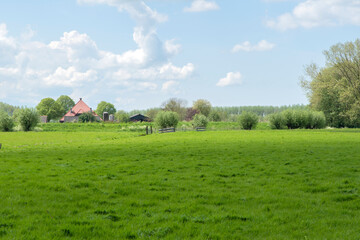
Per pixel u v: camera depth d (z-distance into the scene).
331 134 46.81
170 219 7.86
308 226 7.52
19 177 13.50
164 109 128.38
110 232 6.91
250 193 10.94
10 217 7.96
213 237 6.71
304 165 17.20
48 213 8.32
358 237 6.72
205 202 9.74
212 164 17.80
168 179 13.42
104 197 10.20
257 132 54.38
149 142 35.69
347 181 12.74
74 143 35.91
